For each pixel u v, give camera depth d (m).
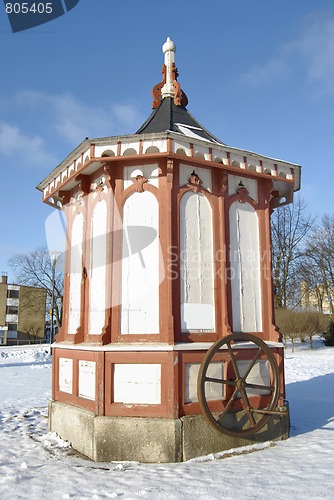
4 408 10.23
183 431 5.80
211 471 5.15
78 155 7.16
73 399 6.95
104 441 5.86
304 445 6.39
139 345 6.13
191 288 6.54
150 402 6.02
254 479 4.80
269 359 6.70
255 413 6.65
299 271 34.62
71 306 7.82
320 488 4.44
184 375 6.07
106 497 4.32
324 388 13.81
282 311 29.12
